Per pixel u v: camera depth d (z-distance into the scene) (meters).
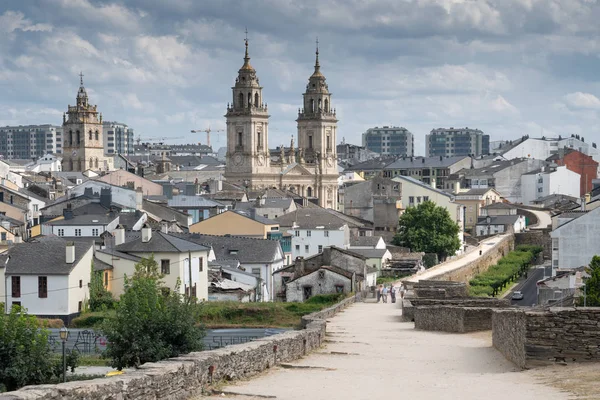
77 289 107.94
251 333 96.00
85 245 111.81
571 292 101.44
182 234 144.25
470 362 47.50
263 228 173.00
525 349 42.72
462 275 155.50
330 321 78.81
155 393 31.28
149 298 61.38
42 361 55.59
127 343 60.28
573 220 152.12
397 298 109.31
